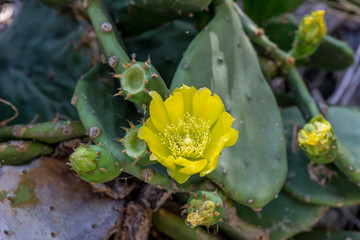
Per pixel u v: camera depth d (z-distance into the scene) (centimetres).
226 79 48
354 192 53
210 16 51
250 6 63
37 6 59
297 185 53
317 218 53
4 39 59
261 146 48
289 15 62
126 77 41
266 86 50
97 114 47
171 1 48
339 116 59
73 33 56
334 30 78
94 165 40
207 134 40
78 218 48
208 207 41
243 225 50
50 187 48
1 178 46
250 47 50
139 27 54
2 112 56
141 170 42
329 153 48
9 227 44
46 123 49
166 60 56
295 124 58
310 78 76
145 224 49
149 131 39
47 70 57
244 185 46
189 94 41
